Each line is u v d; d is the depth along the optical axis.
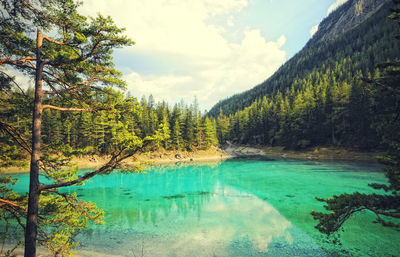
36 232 5.29
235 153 75.69
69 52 6.12
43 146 5.81
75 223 6.09
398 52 72.69
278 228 12.91
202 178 31.58
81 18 5.86
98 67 6.52
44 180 24.73
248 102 139.12
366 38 109.88
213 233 12.49
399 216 5.30
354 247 10.18
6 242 10.95
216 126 96.06
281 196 19.81
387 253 9.55
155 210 17.08
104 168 5.34
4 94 5.97
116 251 10.47
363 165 34.81
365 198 6.14
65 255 5.85
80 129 49.06
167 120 65.06
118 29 5.96
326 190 21.00
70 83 6.77
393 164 6.54
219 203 18.69
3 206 5.65
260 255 9.86
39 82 5.60
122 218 15.27
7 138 5.76
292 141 60.84
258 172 34.47
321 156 48.25
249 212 16.03
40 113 5.58
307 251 10.05
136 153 5.52
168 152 62.00
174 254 10.18
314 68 116.69
